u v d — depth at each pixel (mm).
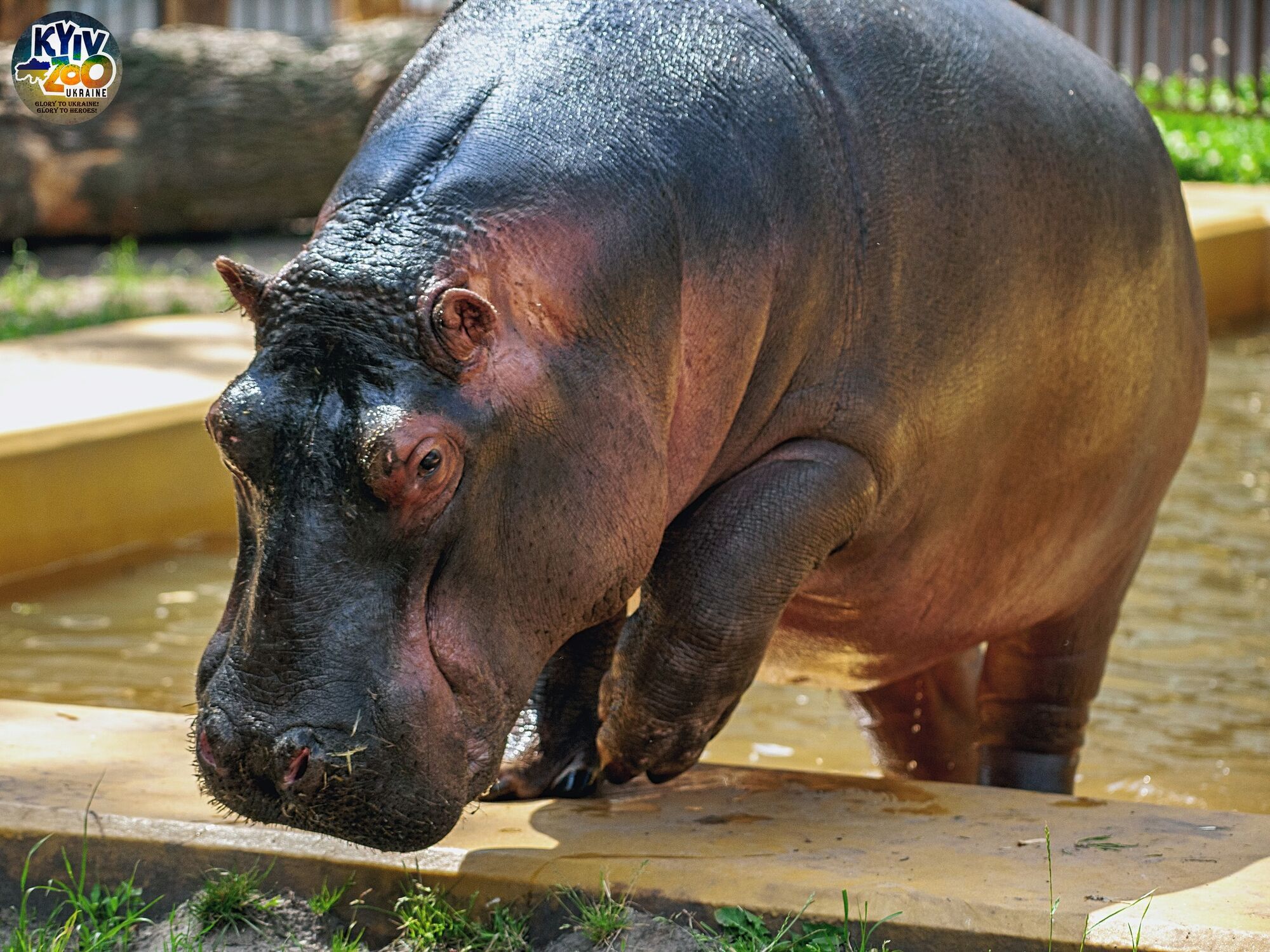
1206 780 10719
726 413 6977
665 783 7805
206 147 27406
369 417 5512
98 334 19141
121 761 7734
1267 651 13242
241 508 5887
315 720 5406
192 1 32656
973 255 7812
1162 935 5844
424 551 5648
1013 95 8164
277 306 5773
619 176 6441
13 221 26297
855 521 7496
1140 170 9016
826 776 7922
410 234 5949
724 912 6230
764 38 7289
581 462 6086
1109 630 10102
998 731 10219
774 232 7016
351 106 28438
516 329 6004
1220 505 17219
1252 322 27953
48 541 14562
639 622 7141
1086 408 8672
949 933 6031
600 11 6934
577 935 6273
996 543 8703
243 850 6734
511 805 7430
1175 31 47594
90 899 6719
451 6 7270
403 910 6516
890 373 7566
